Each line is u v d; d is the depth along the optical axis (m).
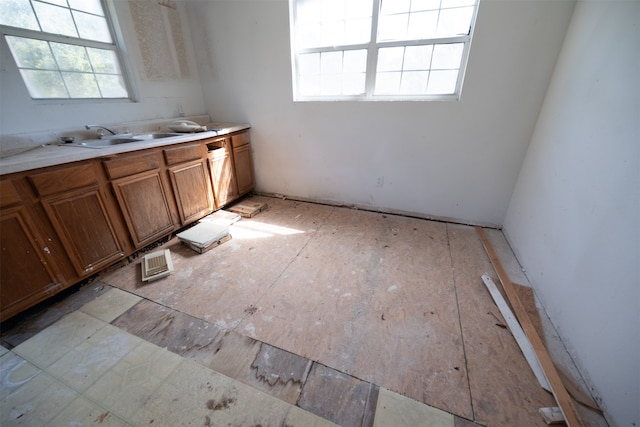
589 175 1.38
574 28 1.75
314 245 2.31
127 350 1.35
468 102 2.26
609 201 1.20
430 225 2.68
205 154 2.55
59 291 1.62
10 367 1.26
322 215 2.90
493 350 1.35
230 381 1.20
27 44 1.80
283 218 2.83
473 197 2.56
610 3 1.40
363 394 1.14
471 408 1.09
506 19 1.96
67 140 1.91
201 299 1.69
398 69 2.45
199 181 2.53
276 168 3.27
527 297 1.71
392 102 2.48
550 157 1.83
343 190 3.05
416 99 2.46
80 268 1.70
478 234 2.49
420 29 2.29
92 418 1.06
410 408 1.09
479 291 1.77
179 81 2.87
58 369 1.25
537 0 1.85
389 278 1.89
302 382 1.19
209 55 2.96
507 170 2.37
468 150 2.42
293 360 1.29
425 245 2.31
